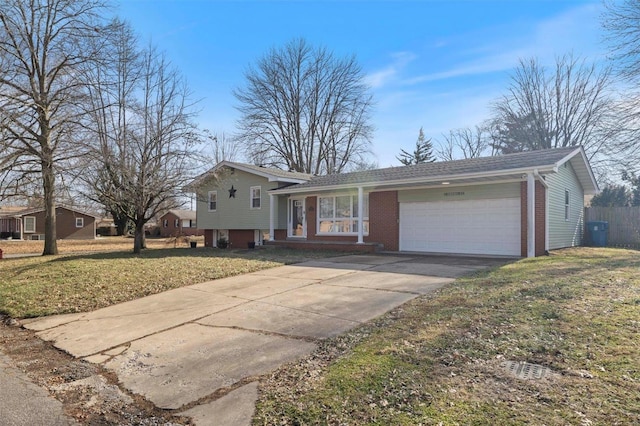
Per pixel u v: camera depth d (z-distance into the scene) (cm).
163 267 1144
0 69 1372
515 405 297
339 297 732
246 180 2072
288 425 302
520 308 552
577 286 654
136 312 713
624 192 2220
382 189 1619
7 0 1406
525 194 1282
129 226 5047
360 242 1579
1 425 331
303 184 1878
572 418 273
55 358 511
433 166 1627
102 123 1541
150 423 328
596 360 368
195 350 498
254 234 2086
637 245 1733
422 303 640
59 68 1585
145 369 450
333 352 455
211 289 872
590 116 2794
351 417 301
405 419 289
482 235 1375
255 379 399
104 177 1523
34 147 1566
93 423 333
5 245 3052
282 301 723
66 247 2803
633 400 292
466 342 440
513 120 3288
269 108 3675
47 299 825
